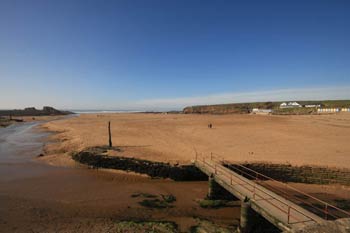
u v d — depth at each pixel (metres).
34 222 12.32
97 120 71.75
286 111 110.69
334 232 5.90
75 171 21.92
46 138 39.41
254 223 12.34
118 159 22.50
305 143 29.17
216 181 16.06
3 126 63.66
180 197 16.38
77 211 13.81
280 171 19.89
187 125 51.19
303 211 11.45
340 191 17.56
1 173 20.98
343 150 25.20
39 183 18.58
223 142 30.44
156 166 20.84
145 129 44.16
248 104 162.62
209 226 12.50
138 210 14.18
